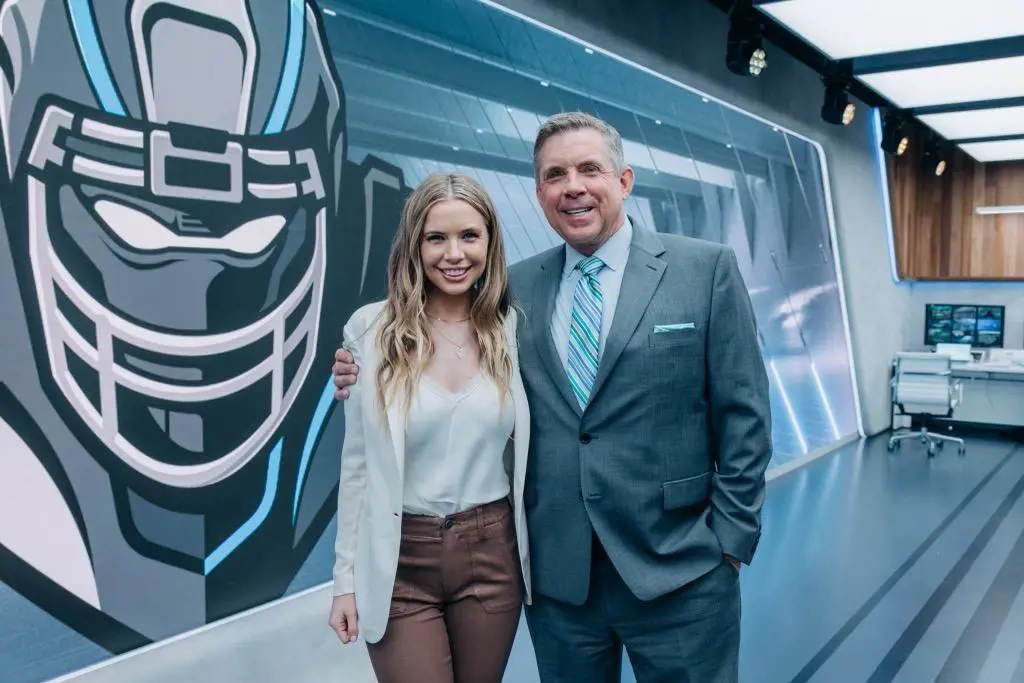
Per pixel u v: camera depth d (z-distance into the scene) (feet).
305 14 10.82
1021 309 28.55
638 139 17.70
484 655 5.31
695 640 5.35
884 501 18.13
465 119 13.67
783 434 22.04
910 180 30.07
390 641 5.13
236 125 10.04
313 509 11.23
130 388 9.21
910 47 19.47
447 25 13.41
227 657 9.34
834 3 16.42
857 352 26.13
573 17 13.66
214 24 9.73
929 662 10.00
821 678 9.57
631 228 5.57
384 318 5.18
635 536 5.28
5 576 8.25
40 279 8.43
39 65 8.32
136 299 9.21
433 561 5.12
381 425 5.04
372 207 11.87
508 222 14.52
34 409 8.43
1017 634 10.81
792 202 23.21
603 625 5.49
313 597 11.05
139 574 9.36
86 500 8.87
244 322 10.25
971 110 24.32
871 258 26.96
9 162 8.16
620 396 5.19
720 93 18.08
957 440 23.62
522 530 5.40
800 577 13.11
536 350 5.44
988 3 16.30
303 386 10.99
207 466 9.96
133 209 9.12
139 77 9.10
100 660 9.02
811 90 22.41
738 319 5.27
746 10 16.87
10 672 8.30
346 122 11.57
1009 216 30.99
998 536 15.34
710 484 5.50
